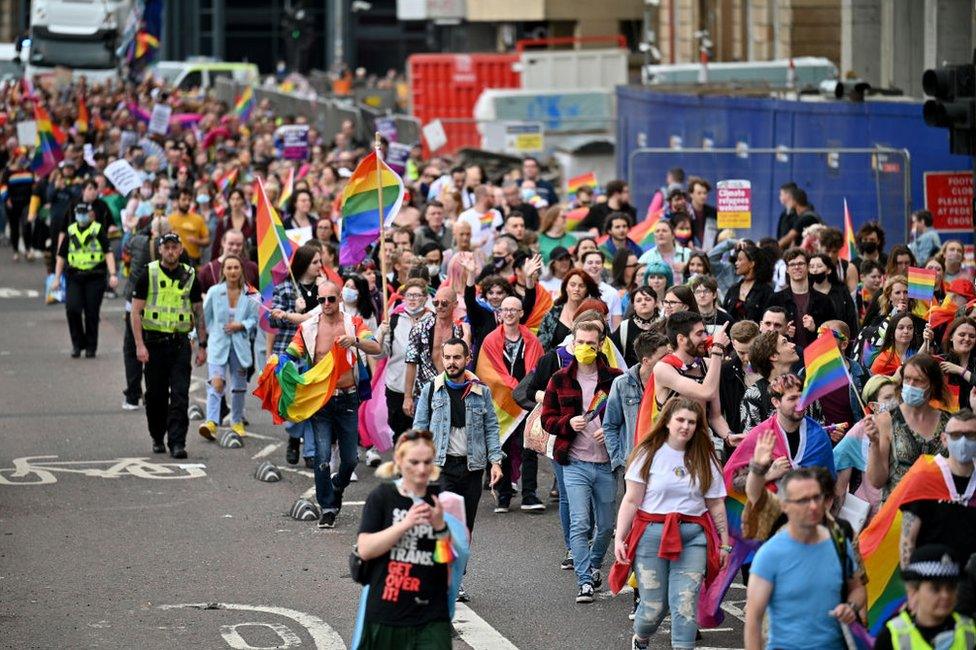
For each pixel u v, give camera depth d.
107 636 27.75
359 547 21.75
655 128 75.06
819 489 20.67
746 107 66.19
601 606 29.80
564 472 30.33
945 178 53.44
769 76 87.69
